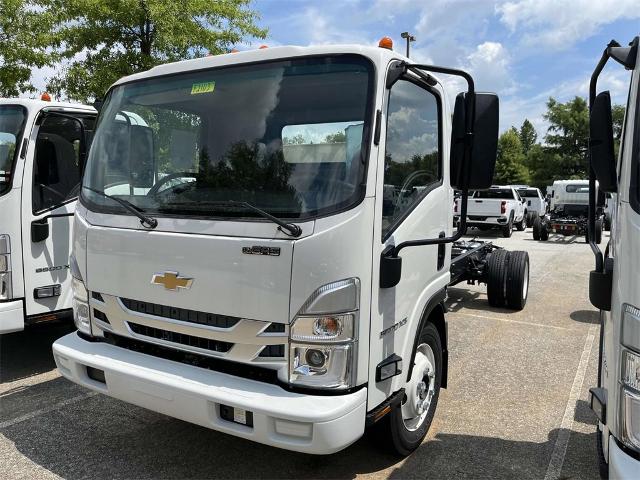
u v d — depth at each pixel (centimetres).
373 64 281
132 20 1284
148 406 302
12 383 483
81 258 351
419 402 368
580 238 1955
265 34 1540
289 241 268
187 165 319
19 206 475
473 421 414
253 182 295
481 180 275
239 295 279
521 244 1759
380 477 334
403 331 321
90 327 350
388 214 302
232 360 288
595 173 235
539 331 664
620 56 240
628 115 237
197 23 1377
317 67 295
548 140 5041
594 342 620
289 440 262
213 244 286
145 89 355
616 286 226
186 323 300
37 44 1198
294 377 272
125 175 342
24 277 480
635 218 212
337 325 268
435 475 338
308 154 287
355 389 276
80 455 359
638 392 207
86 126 532
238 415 274
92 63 1329
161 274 305
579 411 432
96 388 327
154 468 344
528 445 377
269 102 304
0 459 354
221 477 334
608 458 226
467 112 273
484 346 604
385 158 293
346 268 268
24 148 478
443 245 387
